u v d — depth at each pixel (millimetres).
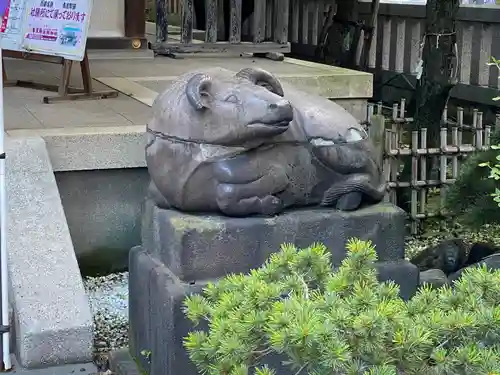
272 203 3672
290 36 14828
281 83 4113
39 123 5840
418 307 2412
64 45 6688
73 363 4035
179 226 3566
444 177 6273
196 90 3516
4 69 7988
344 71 8062
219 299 2652
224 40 11570
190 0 10039
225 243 3584
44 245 4469
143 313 3877
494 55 9922
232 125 3492
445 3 6672
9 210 4648
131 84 7875
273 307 2336
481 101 10031
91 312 4426
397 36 12055
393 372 2059
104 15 9992
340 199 3846
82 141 5238
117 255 5457
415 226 6262
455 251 5316
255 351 2389
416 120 6820
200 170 3588
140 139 5367
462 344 2225
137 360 3992
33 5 6848
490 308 2277
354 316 2213
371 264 2768
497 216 5195
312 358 2109
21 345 3959
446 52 6684
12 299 4172
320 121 3803
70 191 5289
